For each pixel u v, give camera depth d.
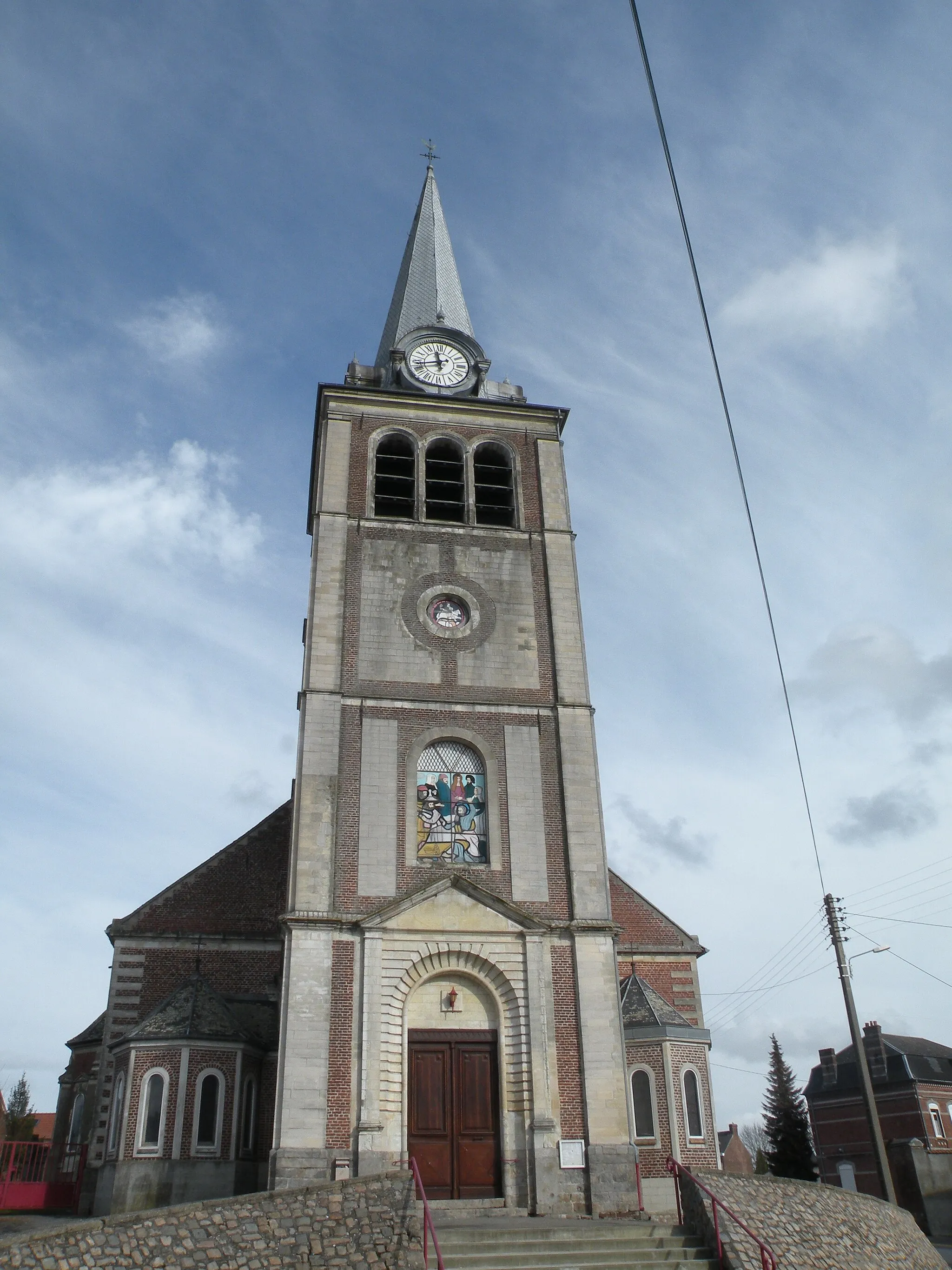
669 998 34.41
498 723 30.05
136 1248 17.22
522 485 35.06
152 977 31.97
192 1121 27.08
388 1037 25.17
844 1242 21.22
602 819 28.89
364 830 27.70
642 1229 20.75
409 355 38.12
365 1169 23.56
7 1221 25.59
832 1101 72.50
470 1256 19.22
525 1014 25.83
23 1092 70.25
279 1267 18.19
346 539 32.59
